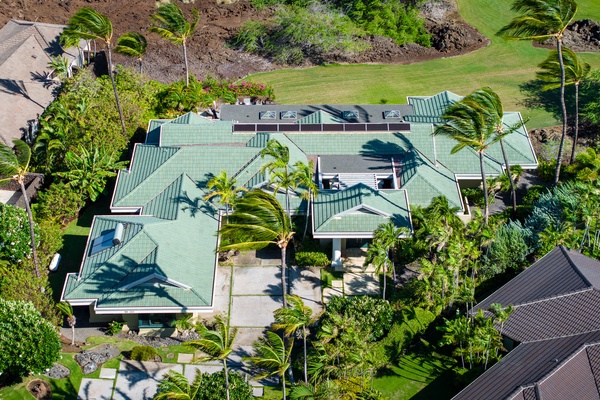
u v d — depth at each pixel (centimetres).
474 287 5266
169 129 6375
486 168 6250
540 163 6788
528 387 4184
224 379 4456
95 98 7000
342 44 8506
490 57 8656
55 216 5966
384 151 6322
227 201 5559
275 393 4706
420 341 5109
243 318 5275
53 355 4562
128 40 7256
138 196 5844
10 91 7050
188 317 5156
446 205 5347
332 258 5691
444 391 4753
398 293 5322
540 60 8581
